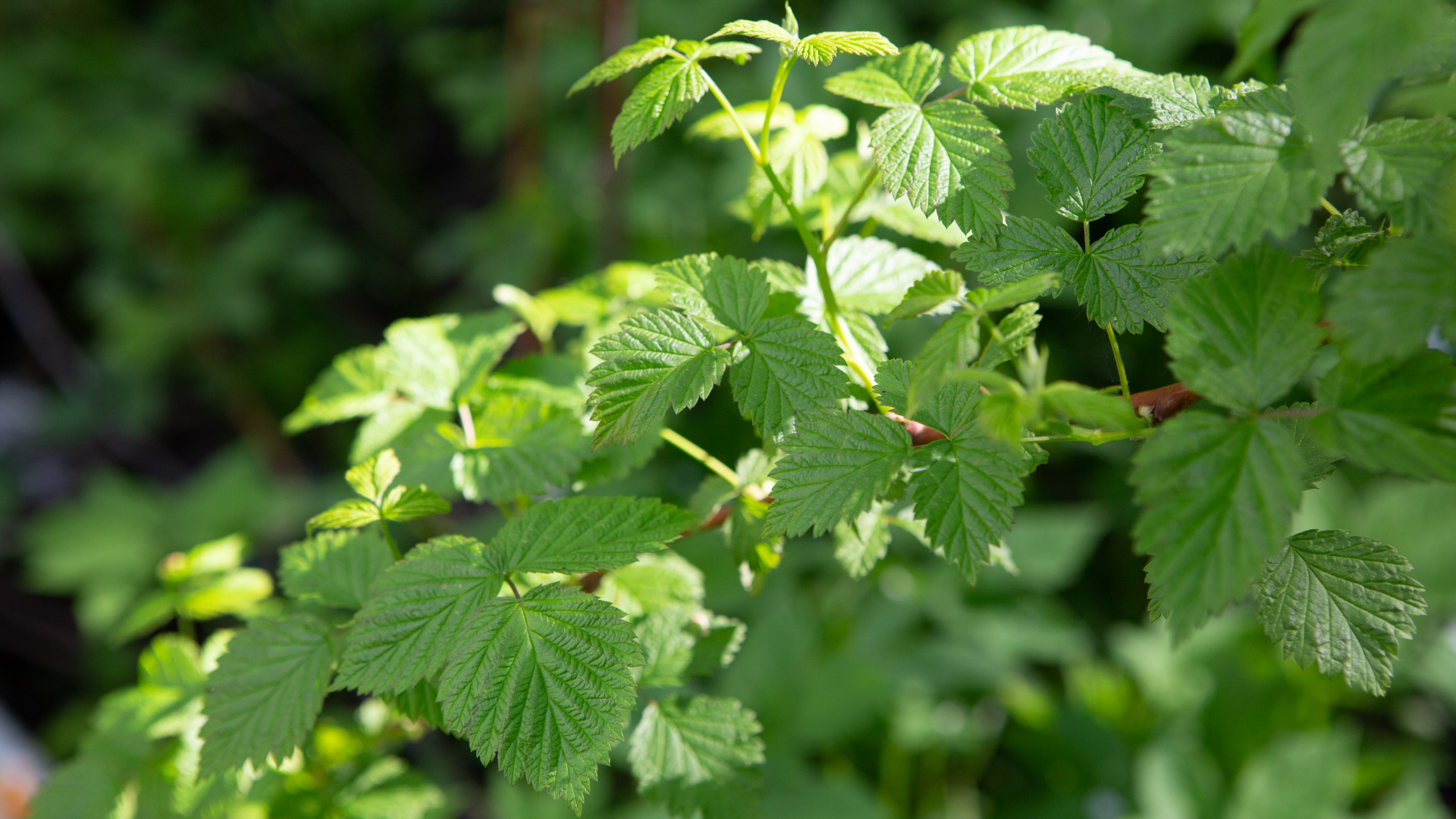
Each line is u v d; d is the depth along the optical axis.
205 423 2.09
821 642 1.22
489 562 0.55
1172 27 1.17
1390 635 0.52
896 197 0.54
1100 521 1.34
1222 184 0.49
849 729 1.10
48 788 0.64
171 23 2.02
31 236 2.00
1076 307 0.98
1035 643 1.23
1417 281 0.46
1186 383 0.49
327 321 2.02
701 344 0.54
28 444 2.02
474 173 2.10
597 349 0.54
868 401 0.58
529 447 0.62
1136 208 0.91
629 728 0.67
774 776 1.08
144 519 1.59
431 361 0.65
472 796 1.27
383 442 0.64
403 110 2.12
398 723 0.66
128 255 1.99
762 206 0.62
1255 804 1.05
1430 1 0.45
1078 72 0.56
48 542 1.54
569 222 1.46
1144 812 1.12
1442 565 1.08
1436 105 0.47
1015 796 1.24
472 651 0.53
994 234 0.54
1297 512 0.47
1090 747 1.22
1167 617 0.49
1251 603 1.25
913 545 1.26
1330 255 0.52
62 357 2.12
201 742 0.64
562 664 0.52
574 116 1.54
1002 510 0.52
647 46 0.55
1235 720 1.20
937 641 1.25
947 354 0.51
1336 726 1.22
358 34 2.00
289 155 2.16
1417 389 0.48
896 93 0.56
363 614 0.54
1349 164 0.49
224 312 1.89
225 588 0.68
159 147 1.88
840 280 0.61
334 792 0.64
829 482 0.53
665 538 0.55
